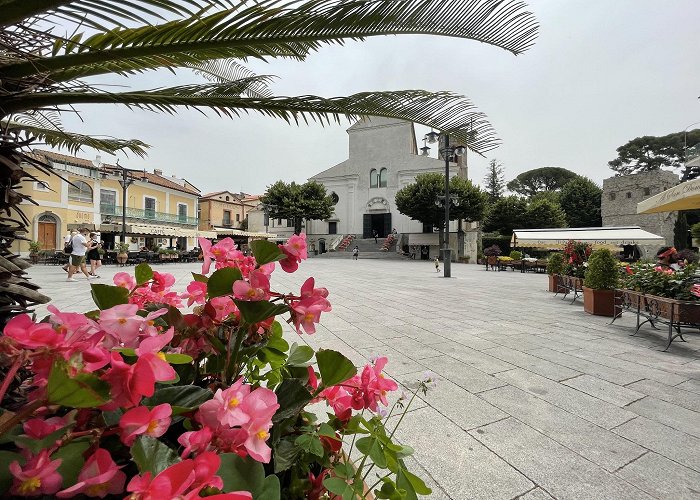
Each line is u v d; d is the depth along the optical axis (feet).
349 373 2.80
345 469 2.94
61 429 1.95
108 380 1.96
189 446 2.08
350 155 122.83
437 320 20.40
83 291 26.37
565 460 6.89
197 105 5.26
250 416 2.20
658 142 171.32
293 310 3.08
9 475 1.74
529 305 26.37
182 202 120.67
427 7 4.83
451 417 8.63
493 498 5.78
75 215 81.71
